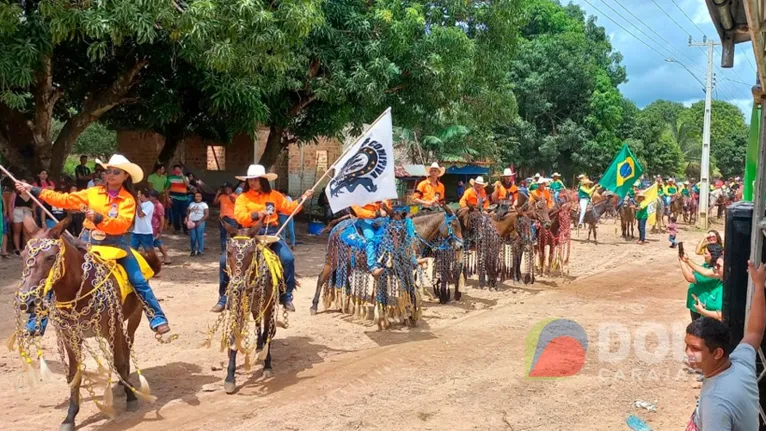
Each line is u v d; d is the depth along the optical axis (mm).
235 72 15172
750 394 3551
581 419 6547
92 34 12422
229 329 7383
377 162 9484
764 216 4863
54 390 7281
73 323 6070
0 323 9562
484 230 13539
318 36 17969
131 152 26953
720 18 4648
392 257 9992
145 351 8727
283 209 8227
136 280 6691
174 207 19125
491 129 40469
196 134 22984
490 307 11938
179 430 6234
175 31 13047
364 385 7531
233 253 7188
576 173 47125
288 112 20094
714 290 7766
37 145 16609
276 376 7879
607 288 14078
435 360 8492
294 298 12297
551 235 15680
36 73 15344
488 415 6641
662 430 6258
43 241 5746
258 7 13406
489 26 21172
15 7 12305
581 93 44000
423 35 19672
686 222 34562
